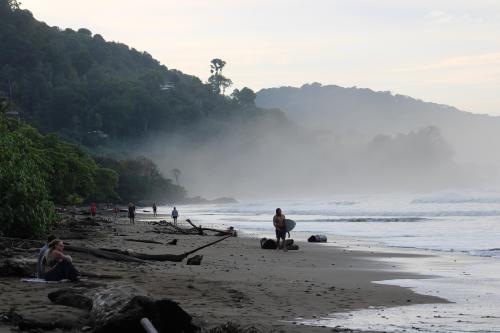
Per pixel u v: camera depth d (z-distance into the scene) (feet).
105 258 64.59
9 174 81.20
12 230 82.17
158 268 60.23
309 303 42.63
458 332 33.63
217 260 74.28
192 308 38.47
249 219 231.50
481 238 114.52
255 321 34.83
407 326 35.17
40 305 34.94
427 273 63.62
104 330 28.04
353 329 33.86
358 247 99.71
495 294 48.34
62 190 250.78
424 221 176.76
